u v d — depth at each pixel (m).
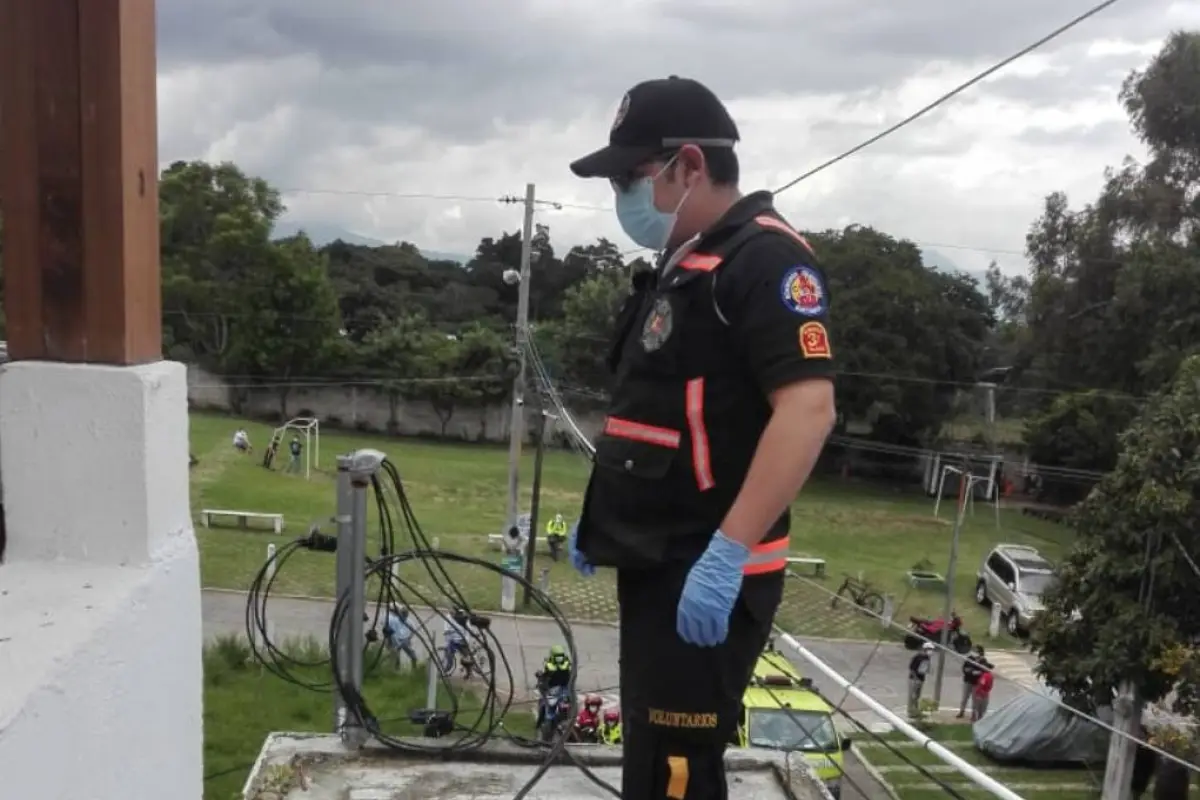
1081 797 12.34
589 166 1.92
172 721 1.71
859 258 36.38
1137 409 28.27
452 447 39.94
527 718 10.99
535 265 54.50
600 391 36.53
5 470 1.61
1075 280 29.95
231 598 17.47
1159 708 11.97
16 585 1.52
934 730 14.83
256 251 41.44
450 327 48.09
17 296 1.62
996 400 35.03
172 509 1.73
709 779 1.91
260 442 35.62
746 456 1.80
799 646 6.12
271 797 2.94
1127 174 29.58
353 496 3.37
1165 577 10.64
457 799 2.99
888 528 30.23
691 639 1.67
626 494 1.89
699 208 1.90
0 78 1.59
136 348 1.66
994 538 29.28
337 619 3.32
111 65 1.58
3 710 1.17
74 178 1.60
